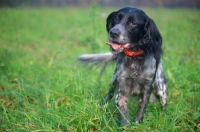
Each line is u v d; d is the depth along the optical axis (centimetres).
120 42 425
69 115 416
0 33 1188
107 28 473
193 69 641
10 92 499
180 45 896
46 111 416
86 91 491
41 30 1341
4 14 1783
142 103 449
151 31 446
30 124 394
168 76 566
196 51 811
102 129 385
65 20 1675
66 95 487
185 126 410
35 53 895
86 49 933
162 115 448
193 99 491
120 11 448
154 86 496
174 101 515
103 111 423
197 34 928
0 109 452
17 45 1001
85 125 392
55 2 2881
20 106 463
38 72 627
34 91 530
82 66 659
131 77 444
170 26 1298
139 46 442
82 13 2041
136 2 2758
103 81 594
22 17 1747
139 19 435
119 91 455
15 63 692
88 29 1262
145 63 443
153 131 386
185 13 1852
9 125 405
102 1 2855
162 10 2197
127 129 387
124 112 439
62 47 973
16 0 2656
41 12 2119
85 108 417
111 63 554
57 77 571
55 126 402
